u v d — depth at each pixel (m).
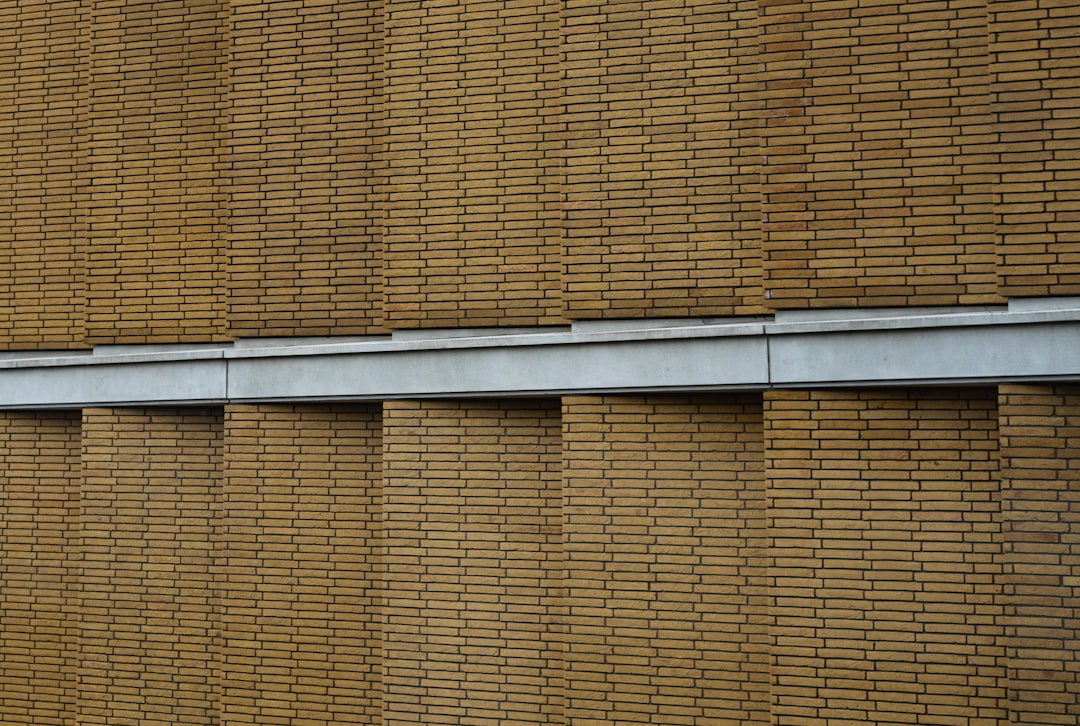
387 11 11.16
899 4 9.02
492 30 10.80
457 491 10.80
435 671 10.77
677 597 9.81
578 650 10.04
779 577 9.19
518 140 10.69
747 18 9.78
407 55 11.09
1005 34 8.49
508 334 10.71
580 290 10.21
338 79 11.56
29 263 13.52
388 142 11.12
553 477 10.55
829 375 9.06
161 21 12.59
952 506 8.80
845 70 9.14
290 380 11.42
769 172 9.33
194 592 12.17
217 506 12.13
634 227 10.06
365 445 11.41
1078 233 8.30
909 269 8.97
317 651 11.40
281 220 11.72
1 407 13.17
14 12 13.75
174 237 12.44
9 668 13.45
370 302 11.39
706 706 9.69
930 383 8.72
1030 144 8.42
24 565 13.47
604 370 9.97
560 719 10.39
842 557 9.03
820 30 9.22
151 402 12.19
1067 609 8.22
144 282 12.55
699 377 9.55
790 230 9.27
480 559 10.70
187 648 12.15
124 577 12.44
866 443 9.02
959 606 8.73
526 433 10.65
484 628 10.66
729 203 9.79
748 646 9.61
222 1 12.37
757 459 9.69
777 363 9.26
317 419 11.54
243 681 11.62
